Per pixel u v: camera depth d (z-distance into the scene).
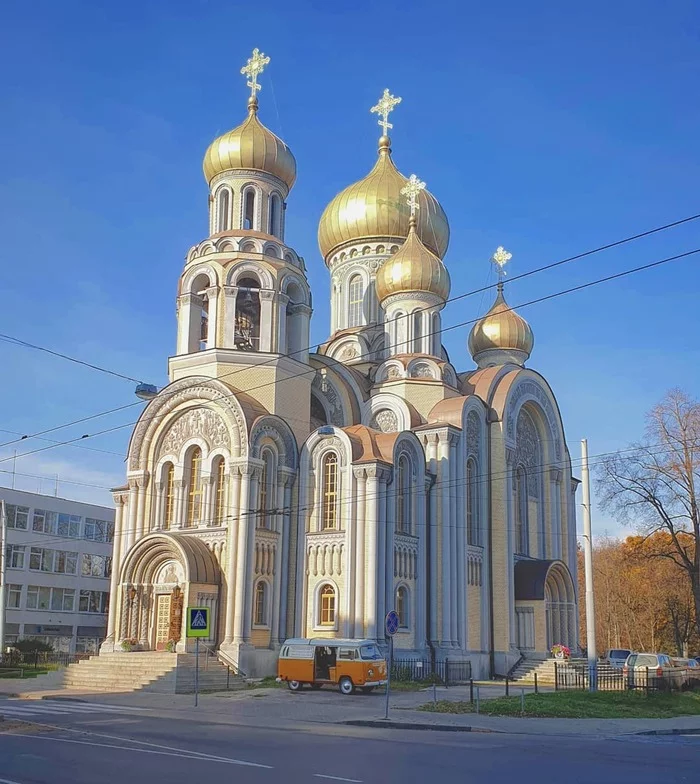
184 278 54.38
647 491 55.03
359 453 48.78
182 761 19.41
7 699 38.78
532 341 67.19
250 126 57.22
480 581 54.91
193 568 46.56
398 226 67.06
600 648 101.75
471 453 56.00
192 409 51.66
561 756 22.20
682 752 24.28
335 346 64.88
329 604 48.16
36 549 86.19
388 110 70.19
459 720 30.95
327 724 29.73
